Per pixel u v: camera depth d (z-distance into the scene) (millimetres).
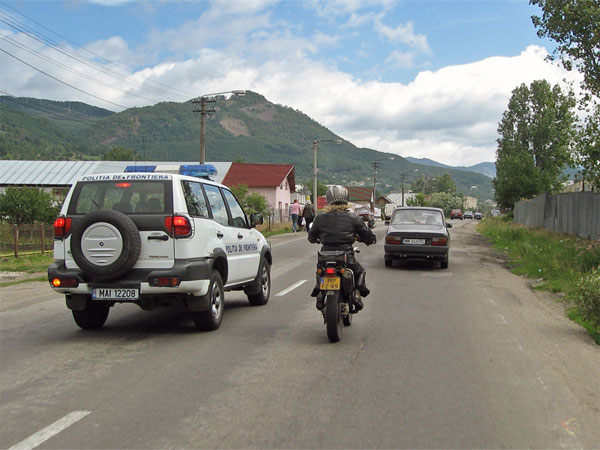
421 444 3824
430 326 7824
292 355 6148
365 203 107250
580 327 8016
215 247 7395
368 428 4078
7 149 149375
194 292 6832
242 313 8688
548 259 15586
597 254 14336
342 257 6809
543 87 58188
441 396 4816
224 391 4883
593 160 17734
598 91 17391
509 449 3775
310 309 9039
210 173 23312
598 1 16781
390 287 11844
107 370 5535
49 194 27734
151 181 6910
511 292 11336
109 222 6504
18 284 12688
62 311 9016
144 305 6953
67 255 6883
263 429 4039
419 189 193750
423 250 15188
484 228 41469
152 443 3791
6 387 5004
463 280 13156
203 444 3777
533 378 5414
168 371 5500
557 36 17484
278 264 16062
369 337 7086
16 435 3920
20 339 6945
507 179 54688
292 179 62781
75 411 4383
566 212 26875
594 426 4227
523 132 59031
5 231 17766
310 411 4406
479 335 7293
